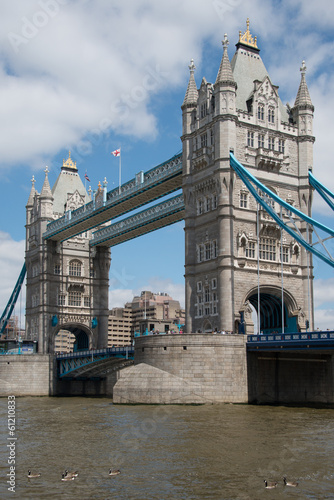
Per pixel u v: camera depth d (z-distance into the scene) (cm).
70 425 5303
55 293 12712
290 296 8212
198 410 6119
